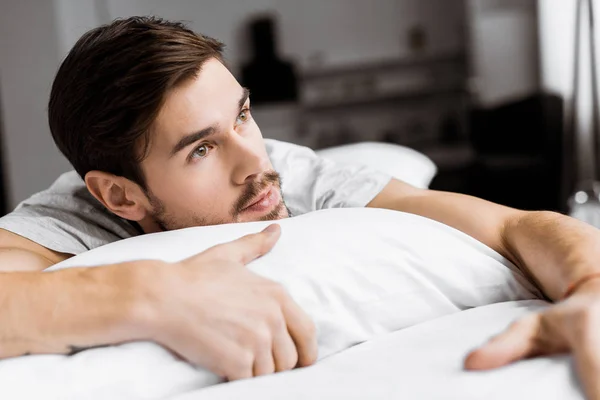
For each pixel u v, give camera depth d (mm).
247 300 653
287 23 6039
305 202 1164
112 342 657
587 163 3902
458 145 5949
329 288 720
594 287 630
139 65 857
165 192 919
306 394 583
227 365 644
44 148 4363
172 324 640
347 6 6070
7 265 853
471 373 573
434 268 765
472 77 5605
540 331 598
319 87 6125
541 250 770
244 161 896
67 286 668
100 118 894
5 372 642
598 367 534
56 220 979
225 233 792
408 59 6043
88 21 4629
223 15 5906
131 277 662
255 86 5793
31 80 4297
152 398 646
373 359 645
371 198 1105
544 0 4426
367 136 6172
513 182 3494
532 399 540
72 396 625
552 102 3602
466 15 5965
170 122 863
